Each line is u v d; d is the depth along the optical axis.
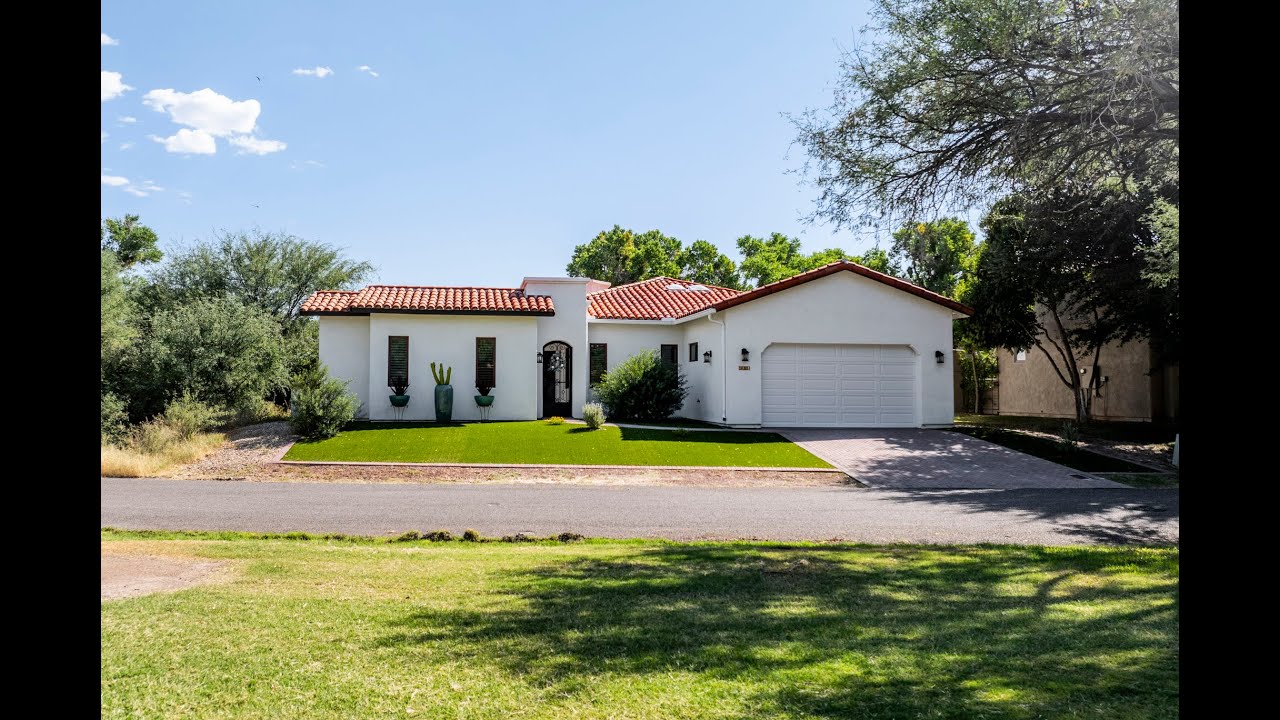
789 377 23.22
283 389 26.62
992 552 8.78
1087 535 10.37
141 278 31.27
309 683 4.38
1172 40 9.56
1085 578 7.28
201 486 14.62
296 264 34.03
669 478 16.06
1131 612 5.98
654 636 5.30
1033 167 11.98
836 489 14.93
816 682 4.38
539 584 6.96
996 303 24.97
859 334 23.31
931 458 18.25
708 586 6.89
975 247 34.69
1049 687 4.28
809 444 20.02
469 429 21.73
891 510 12.41
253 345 23.78
